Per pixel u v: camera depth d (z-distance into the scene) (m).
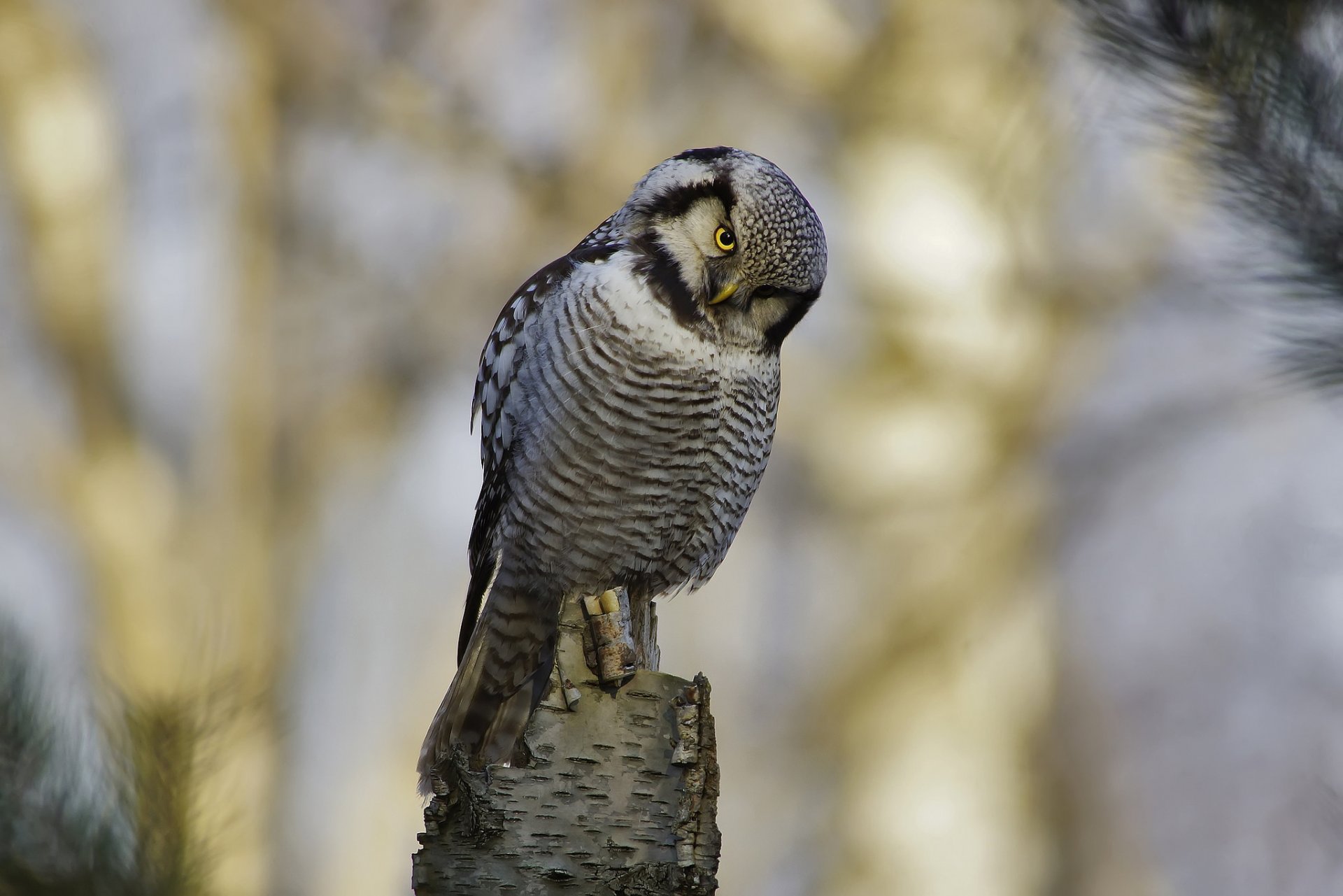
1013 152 13.48
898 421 13.90
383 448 18.11
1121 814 16.58
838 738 13.94
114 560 15.12
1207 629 19.45
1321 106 4.76
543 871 5.17
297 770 16.30
